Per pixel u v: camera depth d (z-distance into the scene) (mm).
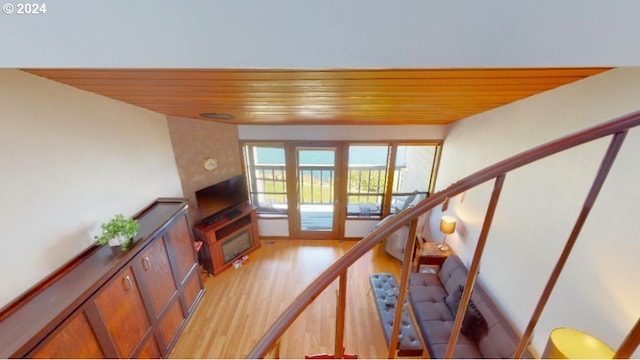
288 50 886
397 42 872
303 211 5082
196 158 3768
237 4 833
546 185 2062
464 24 846
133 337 2217
